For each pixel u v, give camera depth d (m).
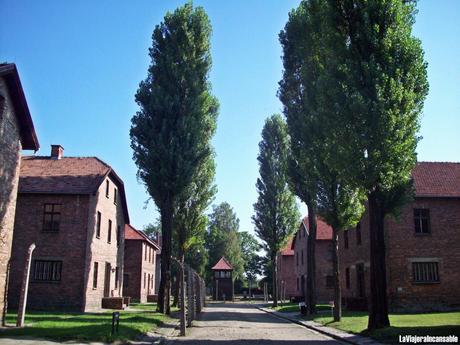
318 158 25.56
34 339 14.55
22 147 20.67
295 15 30.20
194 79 31.59
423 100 19.12
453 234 32.69
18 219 31.66
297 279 62.72
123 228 42.06
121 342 15.34
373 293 19.25
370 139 18.55
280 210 49.16
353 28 20.05
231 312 40.34
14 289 30.70
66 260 31.23
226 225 100.50
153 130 30.67
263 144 50.06
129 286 52.09
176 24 32.34
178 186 30.48
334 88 19.64
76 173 34.03
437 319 23.83
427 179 34.38
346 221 25.89
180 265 21.05
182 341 17.47
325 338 18.83
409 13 20.03
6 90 18.84
